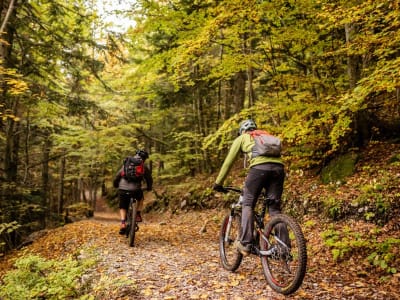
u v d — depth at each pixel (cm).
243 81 1556
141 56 1557
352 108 688
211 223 1081
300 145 993
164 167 2333
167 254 634
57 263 520
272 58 933
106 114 1401
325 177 888
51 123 1670
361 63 941
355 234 644
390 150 852
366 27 682
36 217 1462
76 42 1231
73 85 1419
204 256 616
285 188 942
